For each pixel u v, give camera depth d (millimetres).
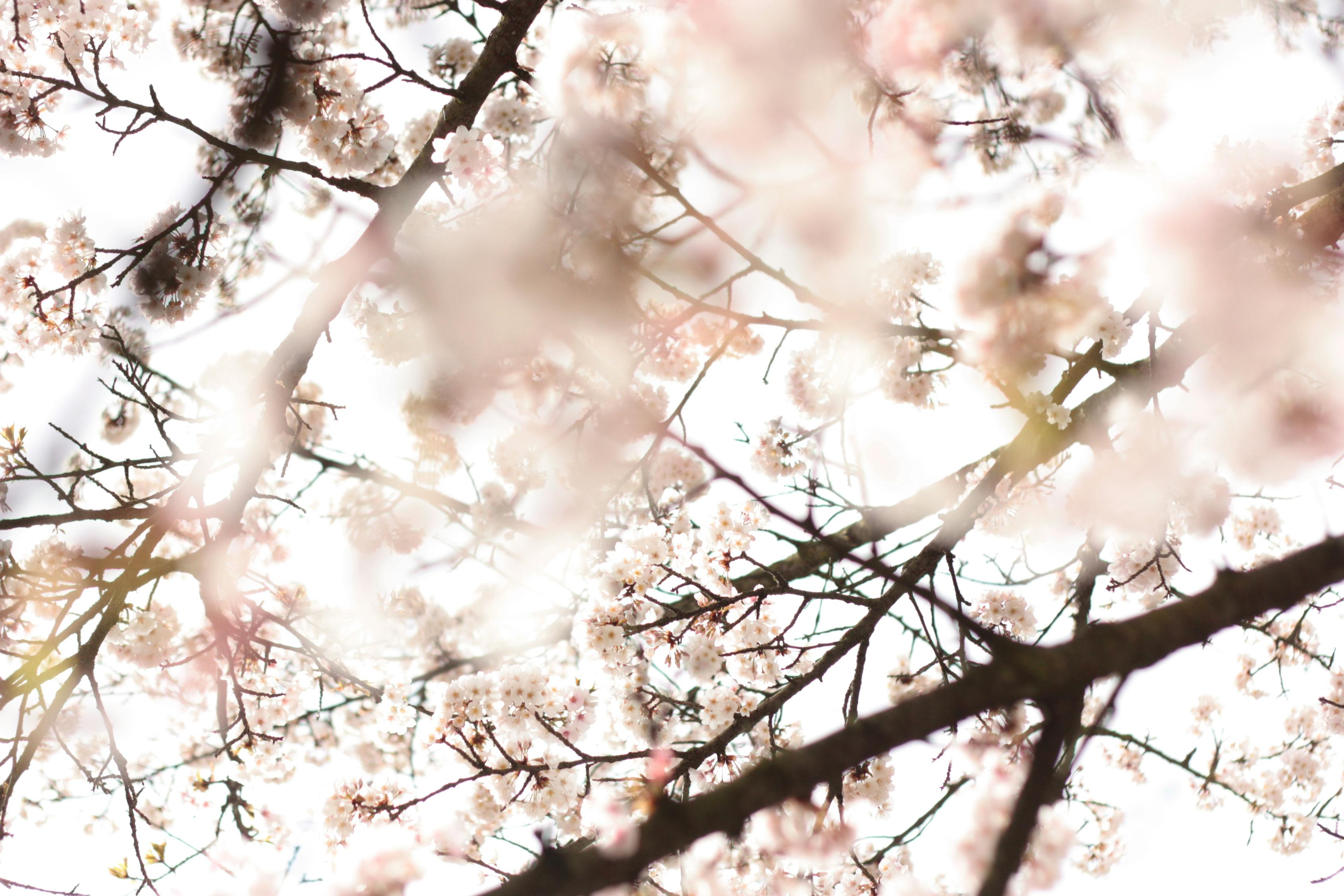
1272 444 3812
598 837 3359
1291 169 4191
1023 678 1376
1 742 3617
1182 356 3748
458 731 3602
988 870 1381
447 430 4375
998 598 4270
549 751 3625
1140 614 1478
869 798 3900
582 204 2656
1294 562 1483
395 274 3889
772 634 4168
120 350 4375
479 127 4578
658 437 3861
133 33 4465
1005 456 3795
